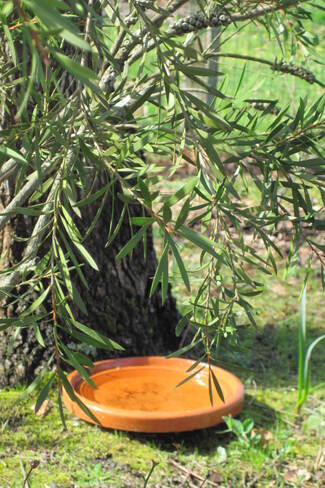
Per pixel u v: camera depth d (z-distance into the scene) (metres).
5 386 3.54
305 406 3.73
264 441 3.34
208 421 3.12
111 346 1.30
